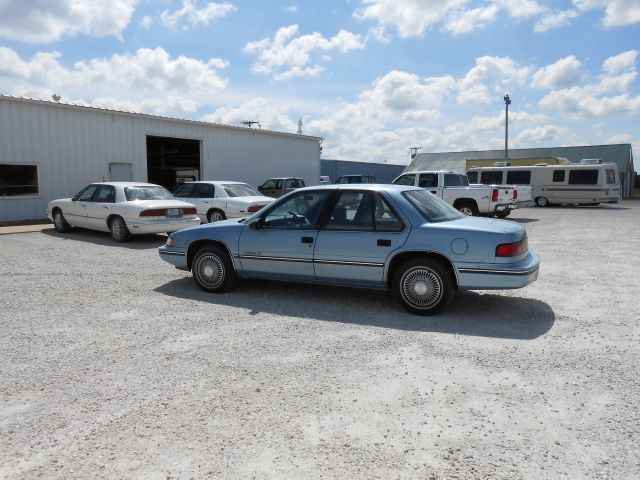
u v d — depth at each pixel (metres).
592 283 7.12
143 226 11.12
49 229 13.86
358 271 5.69
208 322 5.25
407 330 4.97
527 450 2.80
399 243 5.45
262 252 6.20
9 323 5.22
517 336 4.76
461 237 5.23
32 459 2.75
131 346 4.51
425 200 5.98
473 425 3.08
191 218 11.91
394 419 3.16
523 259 5.37
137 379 3.78
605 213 21.75
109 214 11.62
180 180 28.55
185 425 3.10
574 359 4.15
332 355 4.28
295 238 6.00
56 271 8.07
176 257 6.80
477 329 4.98
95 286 6.98
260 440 2.92
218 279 6.52
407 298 5.52
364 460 2.71
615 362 4.08
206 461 2.71
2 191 14.70
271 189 21.22
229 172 21.81
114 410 3.30
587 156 45.00
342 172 48.28
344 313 5.59
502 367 3.99
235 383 3.71
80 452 2.81
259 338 4.73
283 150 24.66
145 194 12.03
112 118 17.27
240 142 22.25
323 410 3.28
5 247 10.77
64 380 3.78
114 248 10.70
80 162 16.44
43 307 5.87
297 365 4.05
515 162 33.84
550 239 12.30
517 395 3.49
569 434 2.97
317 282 6.02
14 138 14.82
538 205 26.50
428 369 3.96
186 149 25.77
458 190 16.97
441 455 2.76
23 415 3.25
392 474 2.59
